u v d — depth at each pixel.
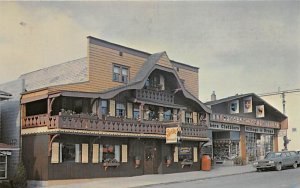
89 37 27.92
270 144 45.94
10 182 23.84
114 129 27.42
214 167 37.03
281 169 32.50
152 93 31.28
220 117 37.59
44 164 24.94
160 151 31.36
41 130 25.44
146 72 29.89
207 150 37.50
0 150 24.86
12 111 27.64
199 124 34.50
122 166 28.64
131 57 30.55
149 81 31.67
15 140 26.97
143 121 29.62
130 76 30.25
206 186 22.16
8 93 26.38
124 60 30.00
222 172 31.67
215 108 37.69
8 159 25.78
